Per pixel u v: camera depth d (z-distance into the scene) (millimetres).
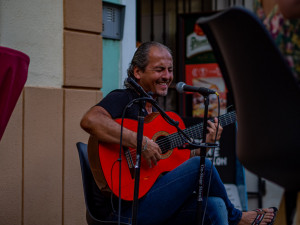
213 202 2500
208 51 4723
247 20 1250
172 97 5328
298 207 1402
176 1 5547
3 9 3211
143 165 2639
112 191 2498
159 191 2518
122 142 2520
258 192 4625
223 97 4672
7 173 3158
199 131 2877
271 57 1254
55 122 3385
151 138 2779
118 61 4055
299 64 1272
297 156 1293
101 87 3688
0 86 1829
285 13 1285
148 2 5812
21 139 3221
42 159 3314
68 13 3498
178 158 2826
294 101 1258
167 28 5773
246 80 1369
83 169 2451
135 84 2229
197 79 4754
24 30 3297
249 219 2666
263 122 1352
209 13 4719
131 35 4137
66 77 3467
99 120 2529
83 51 3572
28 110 3250
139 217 2508
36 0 3355
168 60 2838
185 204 2582
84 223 3537
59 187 3402
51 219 3365
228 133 4238
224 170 4207
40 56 3365
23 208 3227
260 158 1392
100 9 3701
